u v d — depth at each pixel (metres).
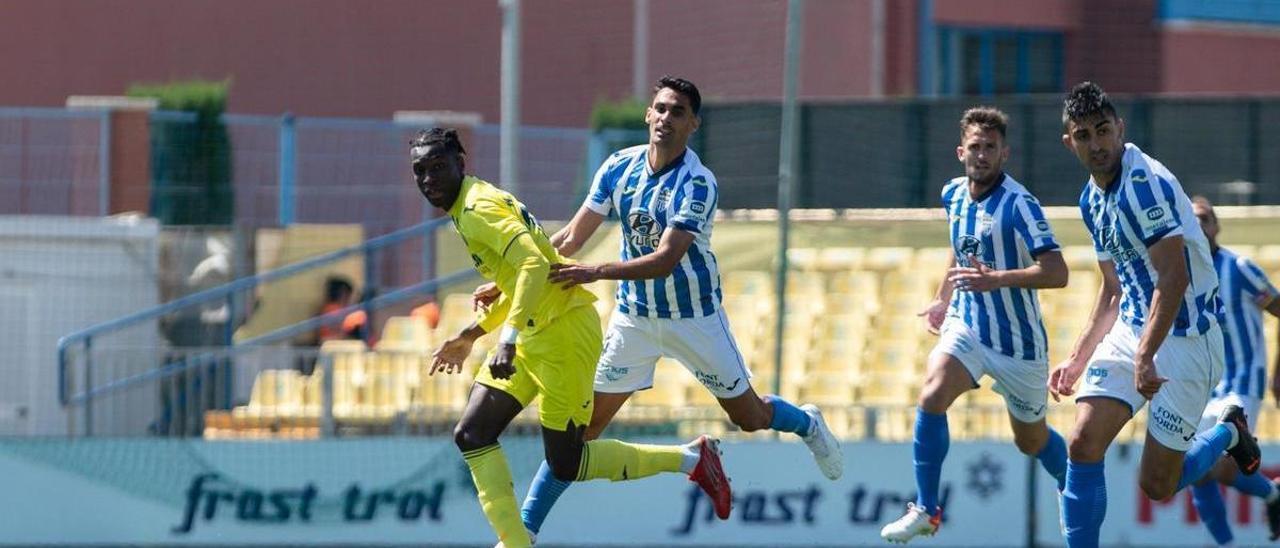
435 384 44.91
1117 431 27.06
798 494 42.44
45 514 43.38
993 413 43.81
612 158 28.06
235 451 43.34
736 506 42.53
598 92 70.31
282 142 57.62
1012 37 64.06
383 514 43.16
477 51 72.94
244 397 45.09
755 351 49.94
